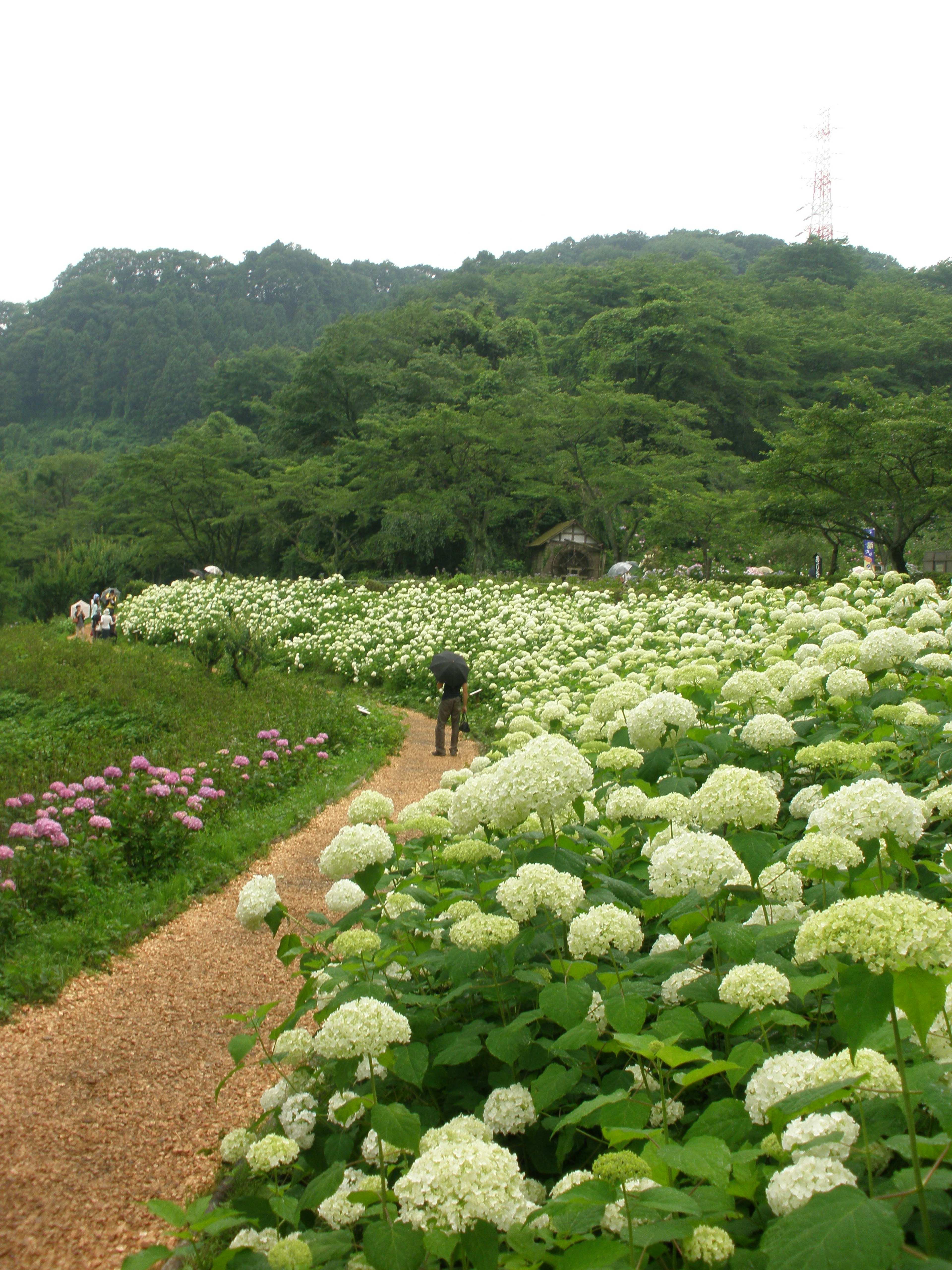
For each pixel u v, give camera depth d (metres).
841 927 1.82
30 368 148.38
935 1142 1.80
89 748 10.73
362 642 21.36
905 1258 1.64
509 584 29.86
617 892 3.45
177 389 129.75
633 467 43.91
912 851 3.67
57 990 5.09
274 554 60.72
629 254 139.88
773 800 2.96
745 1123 2.21
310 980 3.48
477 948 2.93
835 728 4.96
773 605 13.59
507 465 46.66
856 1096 1.99
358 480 50.81
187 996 5.11
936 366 71.38
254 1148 2.75
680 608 15.31
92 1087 4.14
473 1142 2.07
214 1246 2.99
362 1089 3.12
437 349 64.12
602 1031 2.77
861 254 118.31
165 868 7.15
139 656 20.59
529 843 3.79
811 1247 1.59
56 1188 3.41
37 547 65.19
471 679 16.61
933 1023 1.94
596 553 51.53
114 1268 2.97
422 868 4.31
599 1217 2.02
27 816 7.40
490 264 127.19
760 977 2.46
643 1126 2.32
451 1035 3.08
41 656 19.66
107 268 166.25
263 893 3.53
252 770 10.17
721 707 5.80
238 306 149.00
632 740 4.44
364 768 11.38
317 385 62.50
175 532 54.59
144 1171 3.50
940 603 9.01
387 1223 2.18
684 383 64.25
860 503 25.23
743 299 79.50
